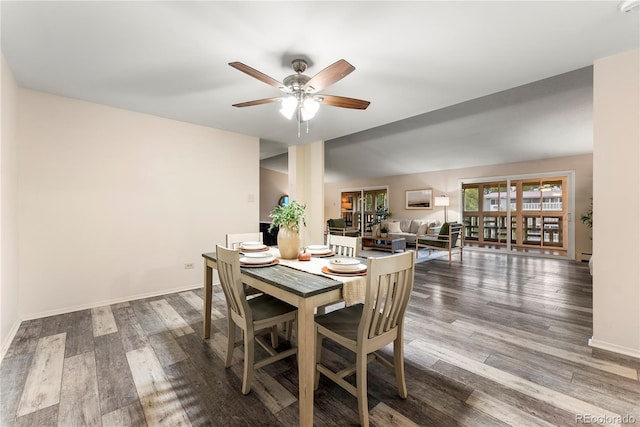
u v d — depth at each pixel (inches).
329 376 64.5
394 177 355.6
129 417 59.6
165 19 68.6
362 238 298.4
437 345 89.4
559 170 241.0
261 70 93.4
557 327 102.4
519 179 263.6
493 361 80.3
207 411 61.5
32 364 78.6
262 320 70.6
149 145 136.9
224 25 70.9
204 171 155.3
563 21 68.7
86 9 64.9
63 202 115.6
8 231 92.7
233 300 71.6
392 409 61.8
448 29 72.1
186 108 128.6
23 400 64.3
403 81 101.5
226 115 137.9
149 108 128.6
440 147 249.0
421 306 123.9
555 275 180.4
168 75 97.3
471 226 295.6
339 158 315.3
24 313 107.5
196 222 152.5
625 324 83.4
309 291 56.7
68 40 77.4
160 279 140.7
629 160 82.0
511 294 141.1
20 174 106.4
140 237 134.7
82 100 119.3
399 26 70.9
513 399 64.6
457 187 301.1
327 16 67.4
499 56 84.8
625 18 67.3
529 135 206.8
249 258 83.0
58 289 114.8
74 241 118.3
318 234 195.5
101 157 124.2
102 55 85.0
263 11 65.7
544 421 57.9
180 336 96.3
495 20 68.5
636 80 80.8
